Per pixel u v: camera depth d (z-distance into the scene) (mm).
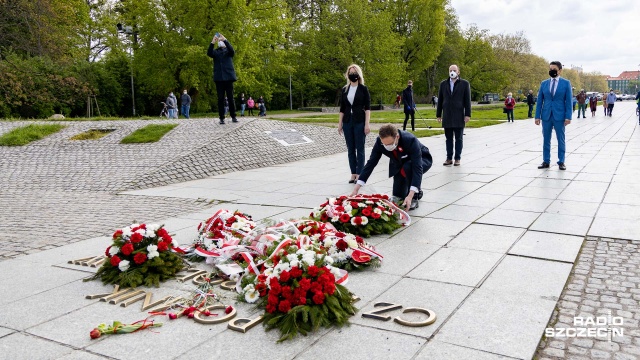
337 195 8523
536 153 13664
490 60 73625
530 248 5277
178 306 4062
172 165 11914
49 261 5363
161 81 38188
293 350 3311
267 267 4246
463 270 4684
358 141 9617
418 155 6613
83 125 16484
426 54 60875
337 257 4766
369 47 50281
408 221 6301
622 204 7176
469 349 3250
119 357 3275
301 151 14906
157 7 36219
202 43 35781
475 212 6930
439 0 59656
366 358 3172
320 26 53906
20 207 8547
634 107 58031
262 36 42125
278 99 59844
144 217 7480
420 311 3811
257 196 8758
